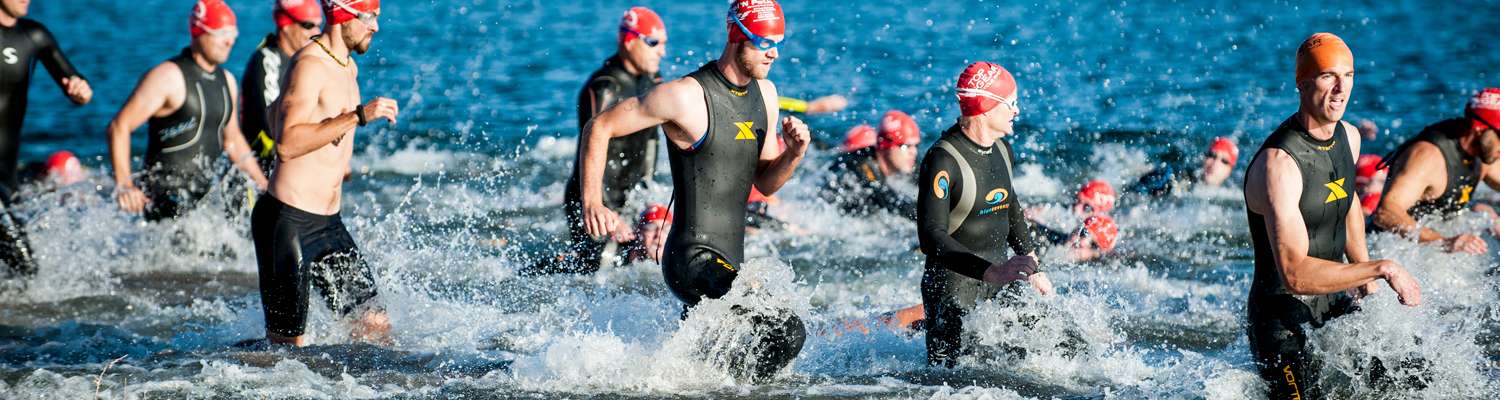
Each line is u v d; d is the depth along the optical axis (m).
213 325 26.38
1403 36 93.88
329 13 22.31
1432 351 19.17
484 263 33.28
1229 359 22.44
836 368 22.55
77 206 39.41
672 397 19.86
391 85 73.31
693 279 20.50
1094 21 104.06
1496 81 70.75
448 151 54.66
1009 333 22.00
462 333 25.08
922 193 21.47
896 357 23.28
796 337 20.56
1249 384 19.56
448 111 64.56
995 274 20.09
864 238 37.62
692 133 20.39
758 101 21.05
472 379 20.75
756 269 20.39
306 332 23.56
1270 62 80.75
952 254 20.67
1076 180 48.62
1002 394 20.02
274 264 22.75
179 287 30.30
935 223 21.25
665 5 119.38
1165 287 30.09
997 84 21.25
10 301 28.23
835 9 113.06
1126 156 52.53
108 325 26.20
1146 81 72.94
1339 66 17.58
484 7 119.81
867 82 71.38
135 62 85.00
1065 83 72.44
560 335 24.75
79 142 55.44
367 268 24.08
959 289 21.78
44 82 71.75
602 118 20.61
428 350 23.17
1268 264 18.73
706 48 87.38
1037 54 84.38
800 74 74.25
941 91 68.12
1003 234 22.23
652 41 34.19
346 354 22.36
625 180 35.44
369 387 20.09
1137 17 106.88
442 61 83.25
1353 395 18.52
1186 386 20.30
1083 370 21.89
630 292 29.47
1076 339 22.47
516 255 34.53
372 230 37.69
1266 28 99.88
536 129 59.72
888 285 31.14
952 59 81.06
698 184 20.70
